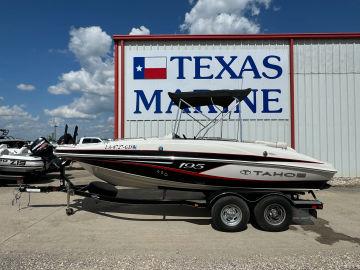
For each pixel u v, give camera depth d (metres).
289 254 4.95
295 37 11.73
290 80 11.76
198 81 11.81
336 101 11.80
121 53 11.83
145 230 6.21
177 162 6.48
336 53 11.84
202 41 11.84
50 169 12.20
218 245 5.37
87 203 8.46
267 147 6.61
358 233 6.12
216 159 6.43
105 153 6.67
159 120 11.76
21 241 5.47
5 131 15.55
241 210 6.19
